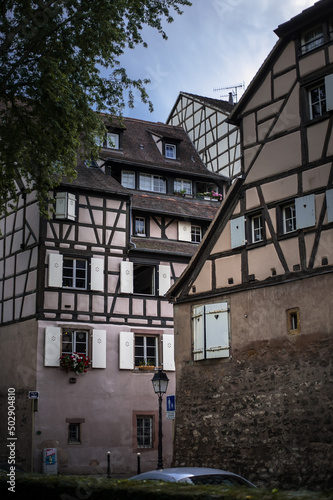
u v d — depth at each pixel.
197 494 5.61
